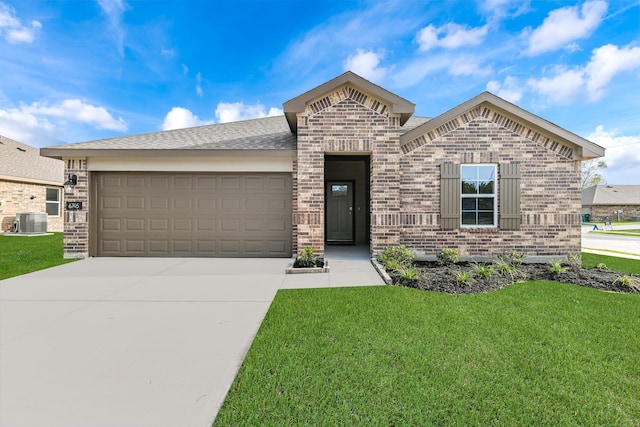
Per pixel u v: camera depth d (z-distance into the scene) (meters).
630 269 7.70
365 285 5.89
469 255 8.37
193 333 3.71
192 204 8.91
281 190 8.89
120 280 6.24
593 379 2.78
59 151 8.43
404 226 8.41
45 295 5.21
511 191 8.34
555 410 2.39
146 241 8.88
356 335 3.62
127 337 3.59
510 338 3.57
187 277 6.52
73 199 8.66
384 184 8.14
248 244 8.91
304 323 3.98
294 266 7.26
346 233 12.17
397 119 8.15
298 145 8.10
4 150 17.97
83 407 2.38
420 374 2.83
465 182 8.54
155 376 2.80
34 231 15.80
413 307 4.58
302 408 2.37
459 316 4.23
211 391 2.58
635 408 2.41
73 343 3.43
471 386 2.67
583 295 5.26
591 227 30.06
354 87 8.12
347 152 8.29
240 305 4.73
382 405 2.41
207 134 10.50
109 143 9.08
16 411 2.33
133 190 8.85
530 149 8.38
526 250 8.35
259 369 2.90
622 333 3.73
